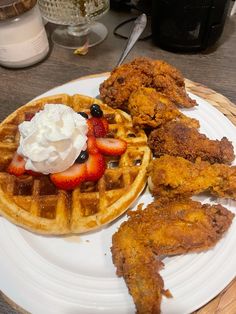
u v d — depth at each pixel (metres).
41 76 0.40
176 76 0.31
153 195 0.26
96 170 0.26
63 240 0.24
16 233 0.24
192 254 0.23
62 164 0.25
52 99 0.31
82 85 0.34
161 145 0.27
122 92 0.30
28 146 0.25
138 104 0.28
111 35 0.45
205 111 0.30
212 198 0.26
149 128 0.29
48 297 0.21
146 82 0.31
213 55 0.42
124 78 0.30
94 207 0.25
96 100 0.31
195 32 0.39
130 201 0.25
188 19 0.37
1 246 0.23
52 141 0.25
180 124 0.27
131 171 0.26
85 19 0.42
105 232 0.25
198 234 0.21
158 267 0.21
